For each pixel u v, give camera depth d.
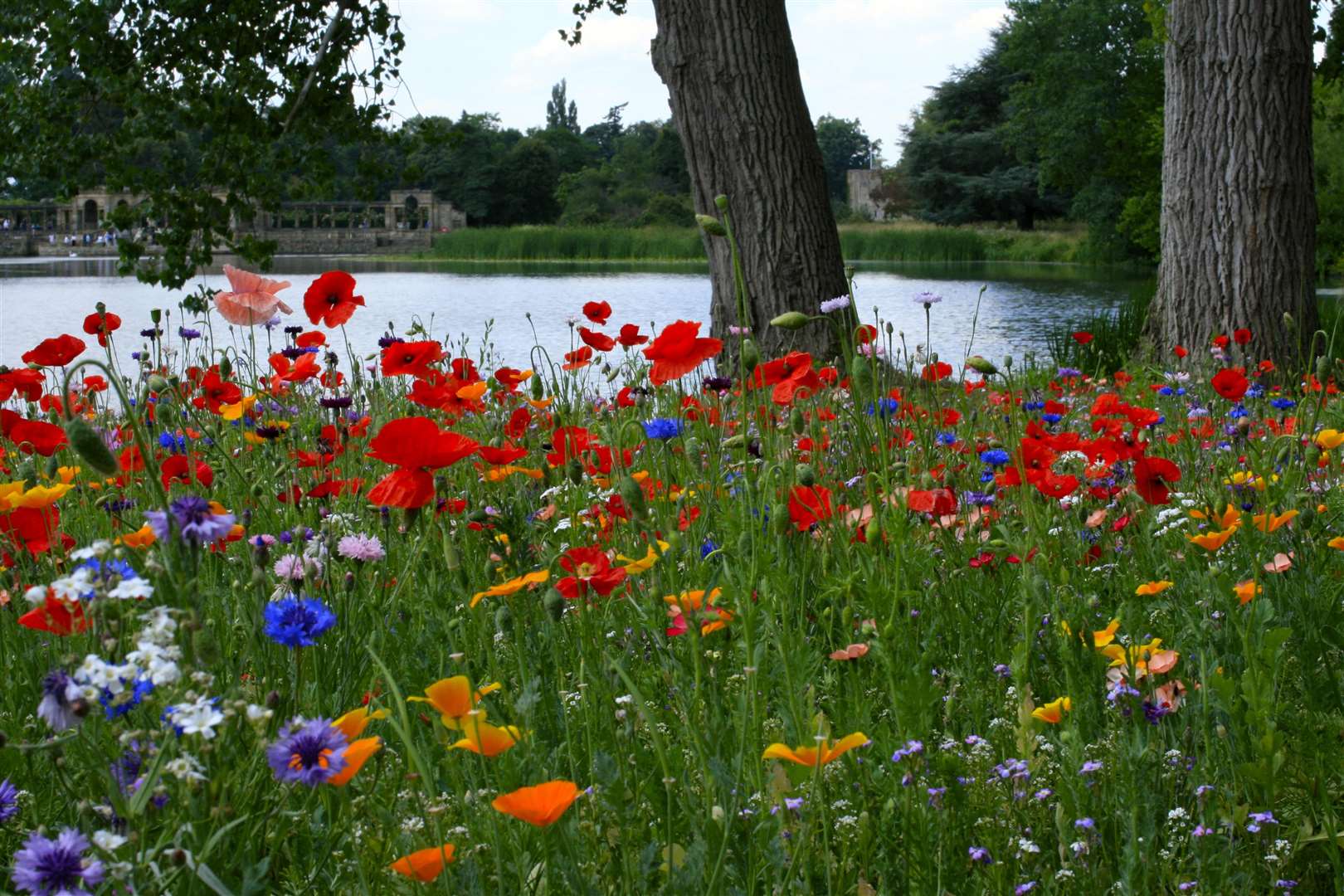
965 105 86.31
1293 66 9.96
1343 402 5.39
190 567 1.50
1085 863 1.81
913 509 2.89
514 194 110.12
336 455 4.16
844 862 1.70
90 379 4.94
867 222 98.25
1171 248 10.40
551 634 2.47
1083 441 3.93
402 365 4.32
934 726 2.29
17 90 11.98
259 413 5.52
